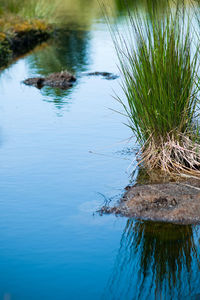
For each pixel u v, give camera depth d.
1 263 3.34
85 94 7.88
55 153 5.37
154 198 4.14
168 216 3.95
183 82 4.77
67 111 6.95
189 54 5.00
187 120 4.86
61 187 4.52
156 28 4.79
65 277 3.21
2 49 11.17
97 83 8.59
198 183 4.49
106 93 7.90
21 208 4.12
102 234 3.72
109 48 11.98
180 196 4.20
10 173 4.84
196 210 3.98
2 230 3.76
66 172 4.86
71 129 6.18
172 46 4.64
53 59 10.97
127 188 4.48
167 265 3.39
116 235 3.71
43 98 7.70
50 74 8.98
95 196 4.34
